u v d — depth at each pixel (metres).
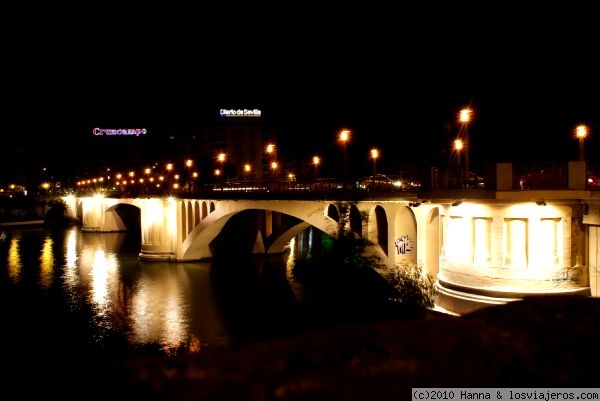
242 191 49.00
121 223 111.50
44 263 65.31
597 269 19.06
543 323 5.75
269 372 4.57
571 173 19.55
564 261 19.19
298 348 5.04
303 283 48.50
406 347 5.09
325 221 35.16
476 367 4.76
